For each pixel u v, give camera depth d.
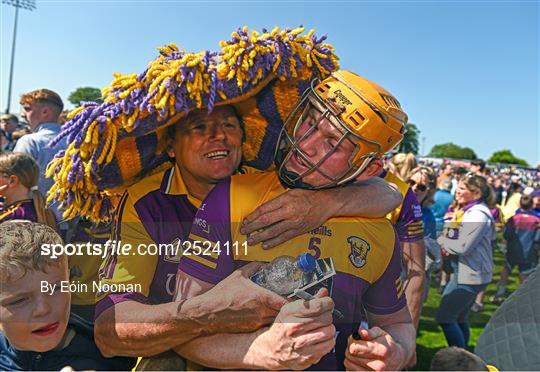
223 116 1.25
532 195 2.70
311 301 1.00
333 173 1.10
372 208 1.13
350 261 1.10
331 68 1.28
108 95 1.10
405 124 1.17
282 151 1.18
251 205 1.08
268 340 1.01
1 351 1.14
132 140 1.21
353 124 1.06
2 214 1.27
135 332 1.04
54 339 1.09
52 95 3.46
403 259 1.50
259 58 1.14
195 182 1.28
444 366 1.43
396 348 1.12
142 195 1.18
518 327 1.29
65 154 1.10
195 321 1.02
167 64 1.12
